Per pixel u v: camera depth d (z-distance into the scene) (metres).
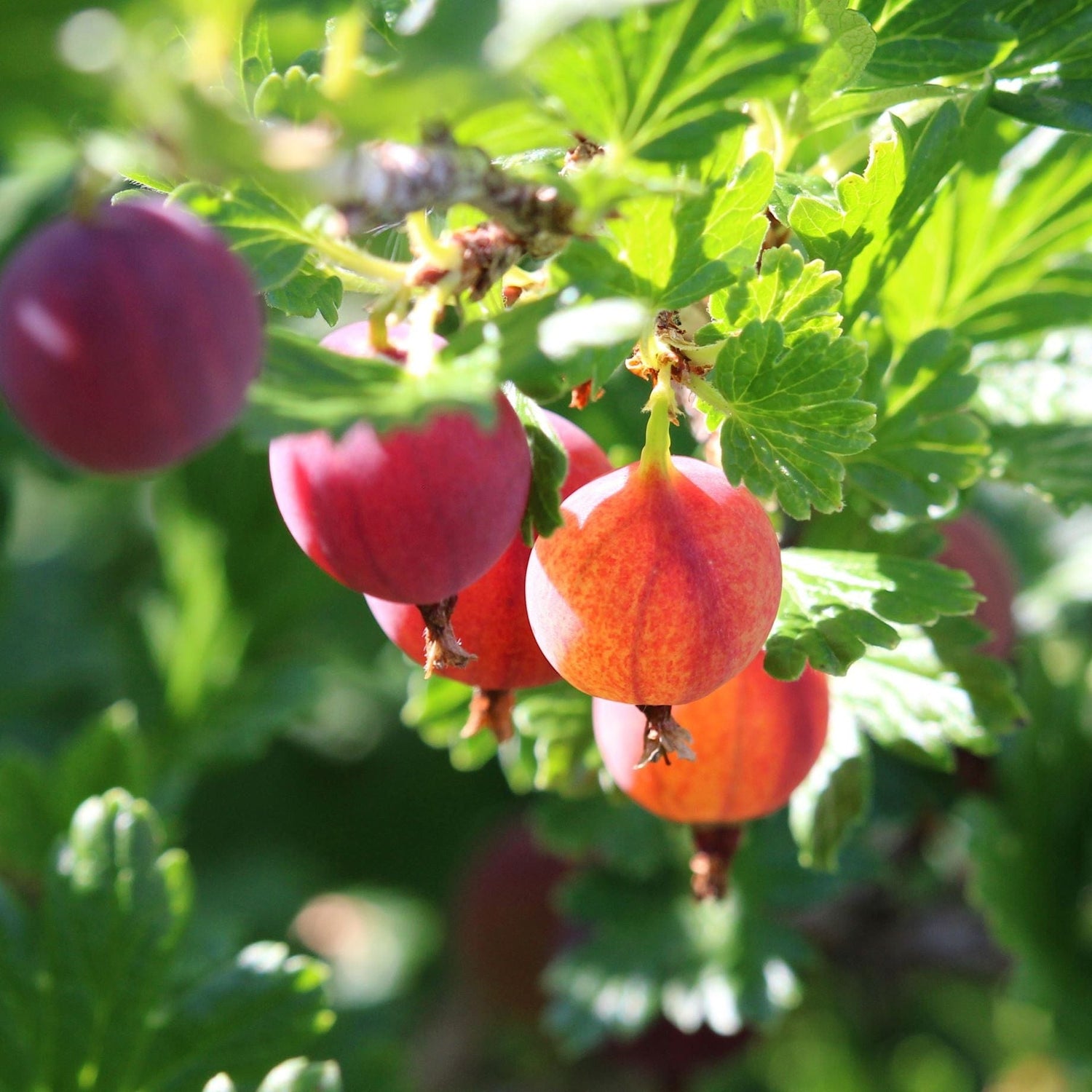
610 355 0.29
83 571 0.59
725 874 0.32
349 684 0.57
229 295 0.27
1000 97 0.31
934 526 0.34
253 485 0.45
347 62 0.27
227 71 0.30
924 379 0.32
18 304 0.26
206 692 0.44
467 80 0.26
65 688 0.54
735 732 0.31
